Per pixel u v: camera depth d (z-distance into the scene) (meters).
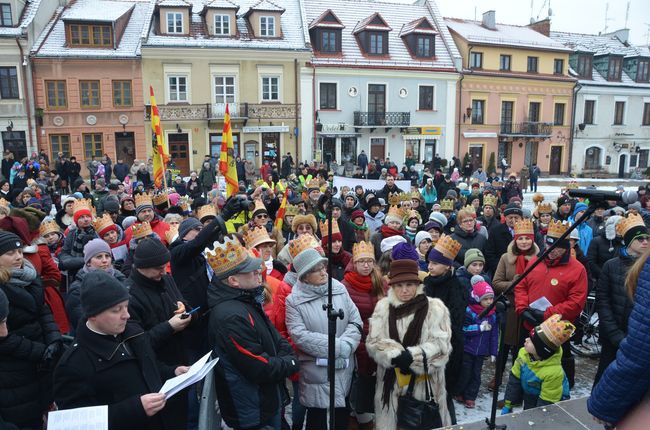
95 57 24.52
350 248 6.65
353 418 4.10
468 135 31.19
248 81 26.59
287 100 27.31
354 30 29.64
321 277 3.44
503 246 6.17
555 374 3.60
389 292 3.49
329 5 30.73
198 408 3.90
